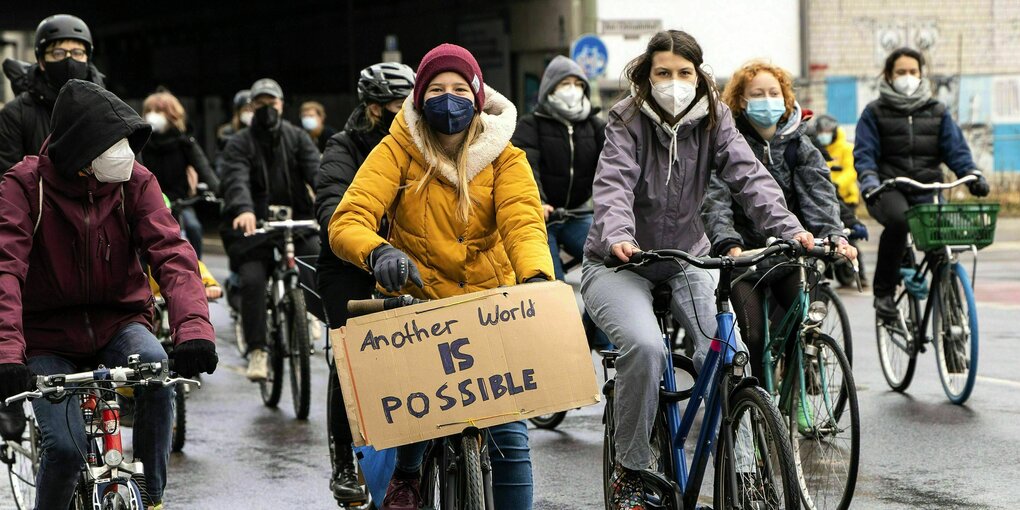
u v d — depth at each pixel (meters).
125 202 10.73
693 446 13.31
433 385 9.82
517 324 9.91
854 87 58.16
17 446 13.19
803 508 13.10
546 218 17.98
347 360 9.84
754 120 14.30
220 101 90.50
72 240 10.59
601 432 17.66
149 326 11.20
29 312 10.73
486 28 61.88
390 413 9.80
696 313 11.36
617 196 11.23
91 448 10.34
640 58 11.48
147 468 10.63
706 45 55.72
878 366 21.81
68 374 9.77
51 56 15.60
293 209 20.84
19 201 10.39
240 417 19.38
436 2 66.12
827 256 11.59
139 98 103.88
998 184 58.38
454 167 10.41
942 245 17.92
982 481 14.09
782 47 56.75
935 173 19.44
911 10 59.28
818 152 14.61
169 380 9.66
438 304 9.89
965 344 18.12
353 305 9.91
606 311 11.41
